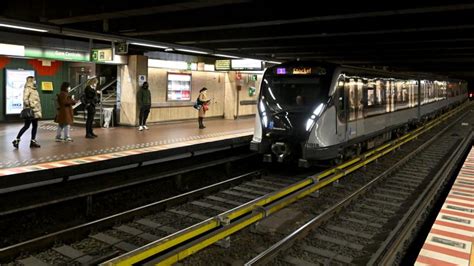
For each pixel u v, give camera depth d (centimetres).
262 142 1089
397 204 837
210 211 789
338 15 877
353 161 1130
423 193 861
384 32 1091
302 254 582
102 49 1373
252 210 696
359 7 836
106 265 444
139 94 1493
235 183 1009
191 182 1039
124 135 1352
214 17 1012
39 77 1719
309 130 1018
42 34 1360
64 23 1077
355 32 1095
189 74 1858
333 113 1035
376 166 1229
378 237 654
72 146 1103
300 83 1069
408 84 1764
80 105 1739
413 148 1600
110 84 1791
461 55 1759
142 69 1580
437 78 2516
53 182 767
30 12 962
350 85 1133
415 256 630
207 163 1086
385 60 2139
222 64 1825
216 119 2050
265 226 682
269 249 550
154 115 1705
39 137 1263
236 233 653
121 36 1187
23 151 1011
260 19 952
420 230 732
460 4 750
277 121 1064
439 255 483
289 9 911
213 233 574
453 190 836
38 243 595
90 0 912
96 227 678
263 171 1118
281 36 1192
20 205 695
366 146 1348
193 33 1334
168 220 736
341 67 1083
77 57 1472
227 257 568
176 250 521
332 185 977
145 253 488
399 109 1619
